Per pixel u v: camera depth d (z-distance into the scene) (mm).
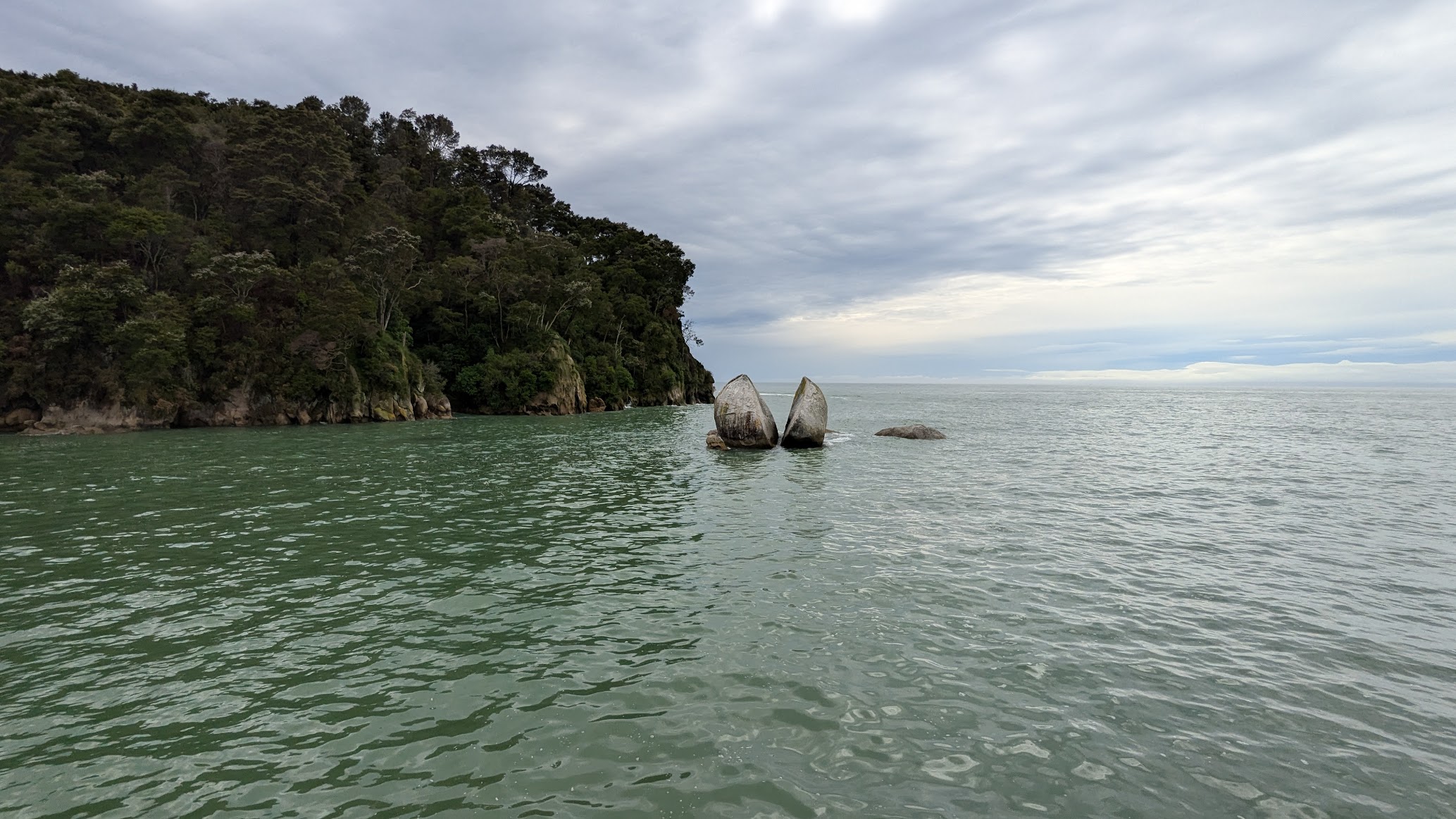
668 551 13508
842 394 148375
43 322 43656
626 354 101625
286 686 7469
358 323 55438
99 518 16500
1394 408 75812
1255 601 10445
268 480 22875
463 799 5387
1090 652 8430
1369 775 5832
